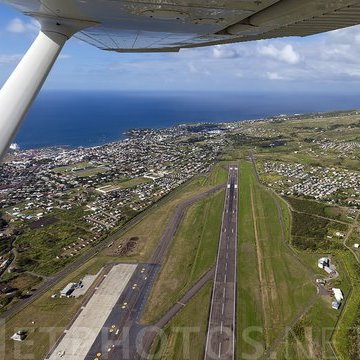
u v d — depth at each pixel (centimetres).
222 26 935
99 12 827
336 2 758
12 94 809
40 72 869
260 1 686
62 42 939
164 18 841
